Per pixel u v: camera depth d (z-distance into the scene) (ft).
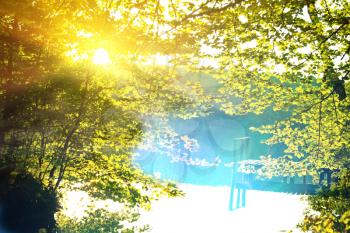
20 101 33.47
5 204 31.63
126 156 41.93
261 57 47.55
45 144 37.47
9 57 34.17
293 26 42.45
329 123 55.26
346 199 28.76
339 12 44.09
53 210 35.42
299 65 48.24
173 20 37.22
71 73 35.37
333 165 57.31
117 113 38.58
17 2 29.53
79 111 36.27
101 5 35.68
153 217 58.75
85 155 39.32
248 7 38.86
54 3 32.55
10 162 33.55
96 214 40.60
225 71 52.80
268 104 56.95
